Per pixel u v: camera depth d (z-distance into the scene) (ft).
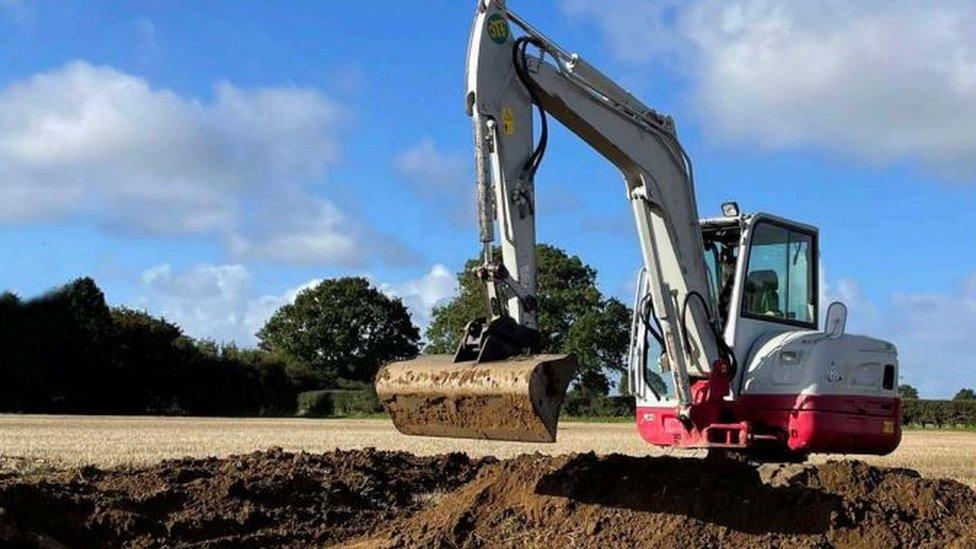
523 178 32.94
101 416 208.85
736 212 39.96
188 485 39.78
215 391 255.91
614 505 30.78
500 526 31.40
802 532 28.60
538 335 31.22
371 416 241.96
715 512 29.45
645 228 36.88
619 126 36.35
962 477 65.36
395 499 43.24
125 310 255.29
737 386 37.88
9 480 41.06
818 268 41.42
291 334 347.36
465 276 221.66
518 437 28.27
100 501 36.17
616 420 195.11
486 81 32.55
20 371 221.46
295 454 49.93
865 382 38.11
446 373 29.53
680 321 37.19
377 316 350.84
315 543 35.17
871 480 32.12
